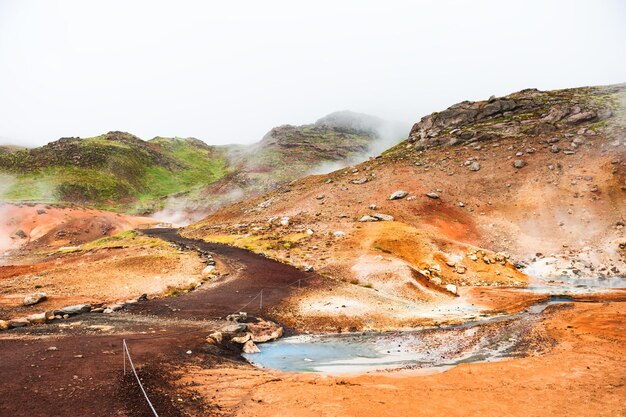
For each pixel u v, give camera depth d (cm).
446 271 3759
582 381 1462
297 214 6119
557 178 5781
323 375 1560
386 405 1241
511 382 1470
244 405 1205
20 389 1179
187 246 5019
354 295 2886
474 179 6325
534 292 3244
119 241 6184
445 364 1747
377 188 6462
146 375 1356
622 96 7650
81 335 1819
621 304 2631
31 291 2770
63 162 15175
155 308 2477
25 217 9106
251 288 3039
